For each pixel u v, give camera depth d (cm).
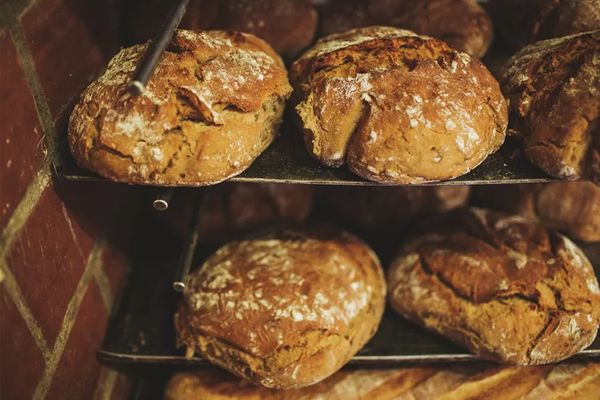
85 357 79
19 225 66
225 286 81
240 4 92
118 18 89
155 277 93
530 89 75
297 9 93
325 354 78
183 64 70
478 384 85
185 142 69
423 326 84
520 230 86
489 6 99
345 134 72
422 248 87
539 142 73
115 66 73
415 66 72
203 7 91
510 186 96
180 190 95
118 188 90
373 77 72
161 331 86
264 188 94
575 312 78
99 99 70
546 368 86
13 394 65
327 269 82
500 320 79
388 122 70
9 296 65
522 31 91
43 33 70
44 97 70
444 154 70
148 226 100
